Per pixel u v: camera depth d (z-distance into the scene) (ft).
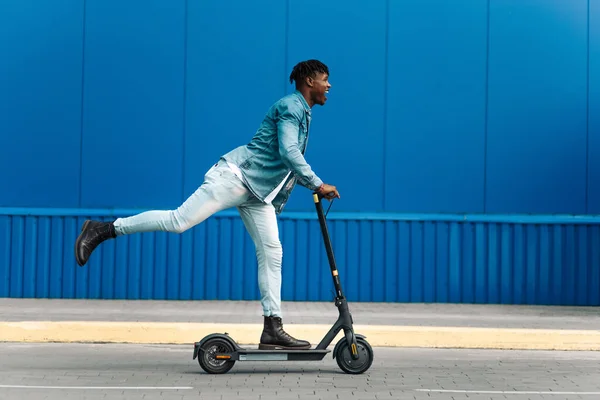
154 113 35.83
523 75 36.01
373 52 35.96
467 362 24.08
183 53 35.83
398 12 35.96
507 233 35.73
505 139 36.04
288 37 35.88
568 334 27.07
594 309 34.65
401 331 27.07
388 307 34.12
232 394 18.43
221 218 35.40
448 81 36.01
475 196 36.01
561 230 35.73
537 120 36.04
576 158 36.04
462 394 18.95
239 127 35.94
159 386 19.35
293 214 35.47
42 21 35.63
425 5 35.96
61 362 22.90
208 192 20.77
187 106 35.83
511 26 36.01
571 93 35.99
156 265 35.29
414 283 35.68
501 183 35.99
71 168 35.70
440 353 25.89
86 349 25.52
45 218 35.50
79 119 35.73
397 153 35.96
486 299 35.70
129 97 35.81
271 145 20.90
